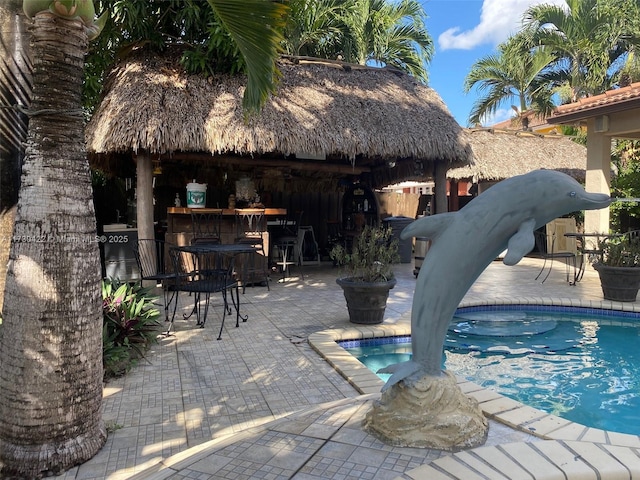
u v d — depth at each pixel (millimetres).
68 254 2750
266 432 2941
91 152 8312
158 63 8586
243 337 5656
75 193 2783
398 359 5508
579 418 4031
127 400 3811
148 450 3008
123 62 8672
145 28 8531
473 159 10195
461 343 6012
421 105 10227
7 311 2717
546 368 5160
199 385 4137
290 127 8539
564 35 17172
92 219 2916
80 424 2844
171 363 4723
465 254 2738
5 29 4059
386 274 6234
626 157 13977
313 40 15492
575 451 2607
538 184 2658
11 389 2697
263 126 8352
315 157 10648
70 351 2775
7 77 4051
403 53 17125
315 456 2645
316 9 14125
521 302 7707
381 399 3004
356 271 6309
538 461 2502
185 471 2510
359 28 15664
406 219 13344
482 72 19234
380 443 2787
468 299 7797
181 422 3418
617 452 2598
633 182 11922
